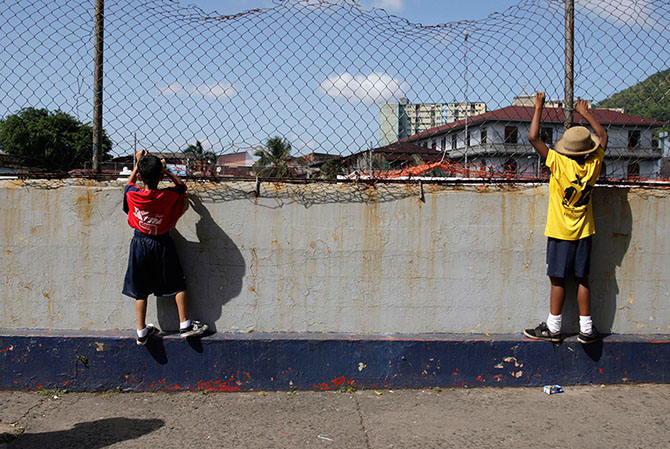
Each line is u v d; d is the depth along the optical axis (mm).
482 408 3533
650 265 4000
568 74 4043
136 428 3232
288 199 3885
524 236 3939
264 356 3797
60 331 3865
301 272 3918
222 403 3617
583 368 3875
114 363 3768
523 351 3850
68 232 3859
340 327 3949
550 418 3377
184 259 3891
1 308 3891
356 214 3902
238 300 3924
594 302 4008
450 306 3959
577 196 3637
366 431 3207
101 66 3873
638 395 3723
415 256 3930
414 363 3828
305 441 3078
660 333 4039
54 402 3604
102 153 3898
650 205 3984
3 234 3857
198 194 3875
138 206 3574
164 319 3914
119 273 3875
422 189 3906
